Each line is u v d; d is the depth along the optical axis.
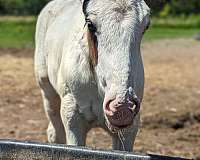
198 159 8.78
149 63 18.91
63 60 6.14
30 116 11.16
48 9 7.47
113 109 4.62
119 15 4.89
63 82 6.12
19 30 32.91
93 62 5.38
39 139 9.49
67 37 6.32
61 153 4.94
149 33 32.06
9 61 18.09
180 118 11.13
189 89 14.19
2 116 11.09
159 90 13.88
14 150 5.05
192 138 10.02
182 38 29.59
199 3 52.91
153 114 11.28
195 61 19.69
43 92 7.45
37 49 7.46
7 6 52.81
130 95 4.67
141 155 4.75
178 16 51.56
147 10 5.02
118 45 4.84
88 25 5.07
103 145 9.21
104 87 5.07
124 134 5.86
